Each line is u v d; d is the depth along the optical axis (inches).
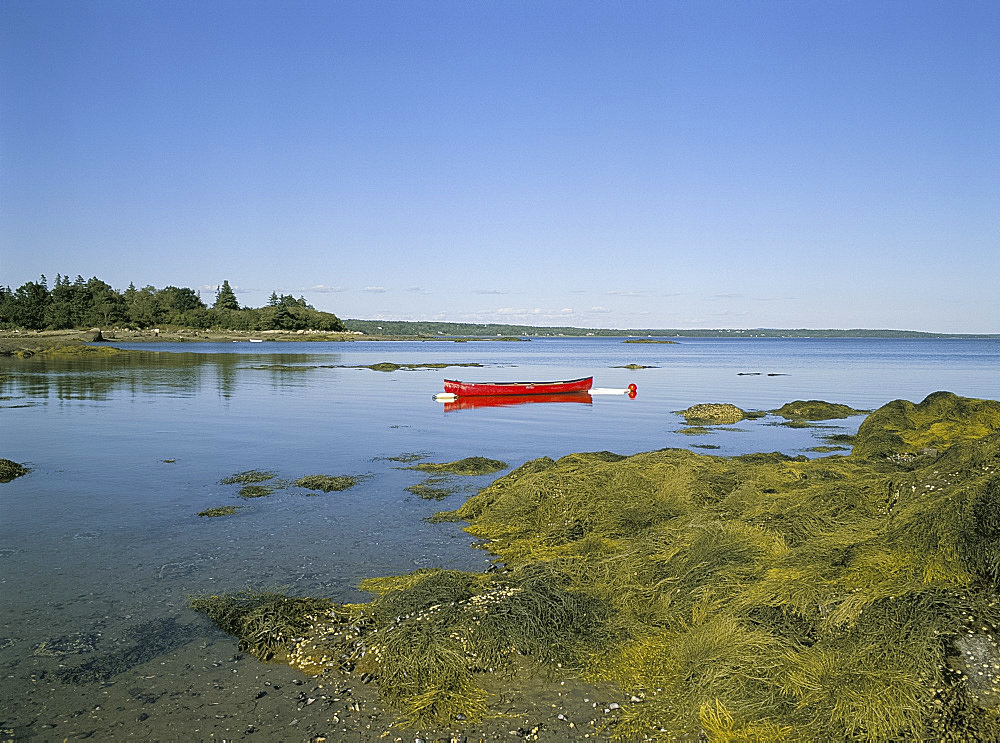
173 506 575.2
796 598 297.0
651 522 487.8
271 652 315.9
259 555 451.5
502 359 4441.4
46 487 643.5
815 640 274.4
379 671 294.0
